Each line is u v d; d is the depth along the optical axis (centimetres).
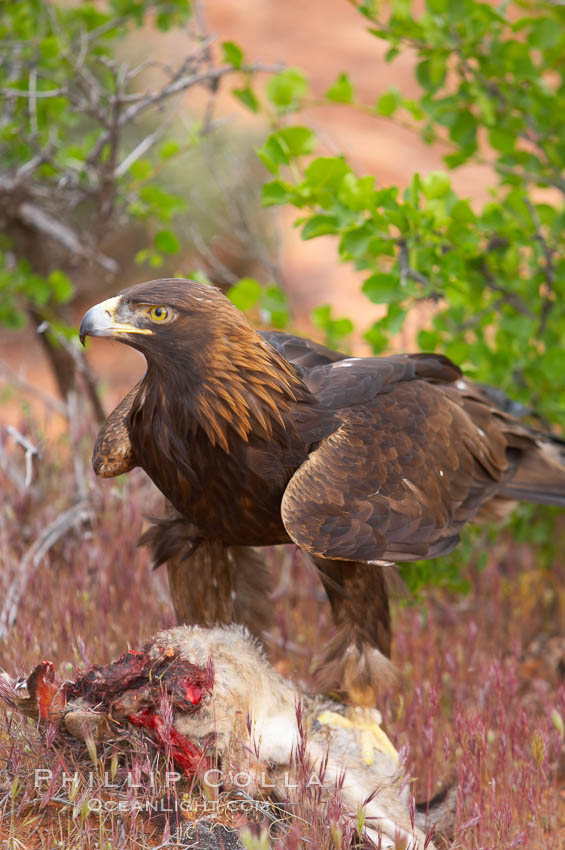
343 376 799
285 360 747
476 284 1073
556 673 1064
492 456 907
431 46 1073
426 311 1439
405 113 3831
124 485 1082
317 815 632
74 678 722
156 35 2667
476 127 1148
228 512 740
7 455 1132
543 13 1184
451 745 820
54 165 1191
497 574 1170
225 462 716
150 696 662
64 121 1349
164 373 705
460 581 1059
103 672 670
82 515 1090
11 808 630
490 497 905
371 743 767
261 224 2381
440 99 1130
